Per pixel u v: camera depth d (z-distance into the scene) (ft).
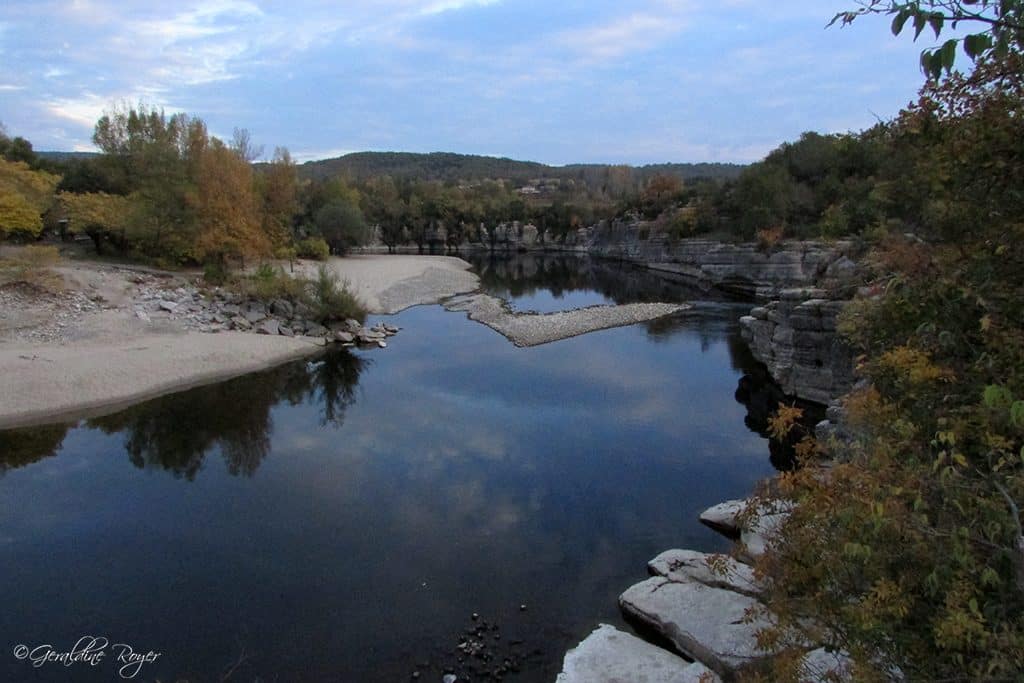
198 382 98.94
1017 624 15.80
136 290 129.29
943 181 25.81
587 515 54.75
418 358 117.19
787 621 21.81
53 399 84.79
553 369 107.55
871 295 41.96
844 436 42.96
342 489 60.54
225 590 44.19
